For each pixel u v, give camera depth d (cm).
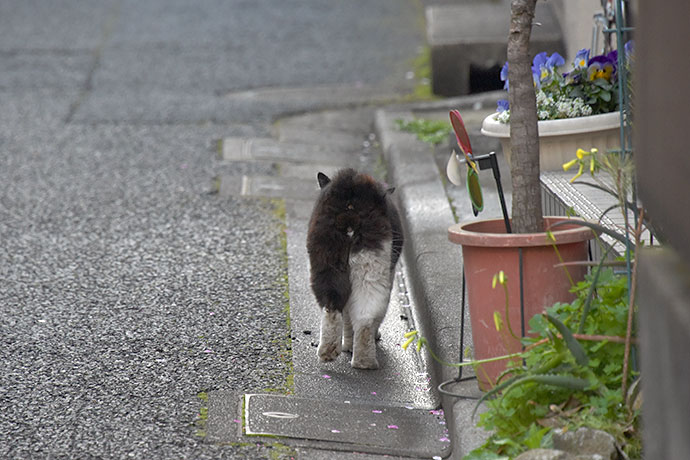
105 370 727
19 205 1212
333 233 702
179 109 1797
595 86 885
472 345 692
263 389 700
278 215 1191
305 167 1447
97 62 2228
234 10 2934
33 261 1000
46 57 2270
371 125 1709
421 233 995
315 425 635
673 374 391
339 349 741
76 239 1079
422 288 848
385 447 607
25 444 601
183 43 2456
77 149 1514
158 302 884
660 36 421
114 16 2834
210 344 786
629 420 517
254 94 1936
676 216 405
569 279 582
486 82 1878
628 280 534
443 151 1406
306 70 2147
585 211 734
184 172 1392
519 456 489
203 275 964
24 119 1708
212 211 1201
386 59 2255
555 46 1516
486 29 1953
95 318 841
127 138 1588
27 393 681
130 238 1084
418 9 2897
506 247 579
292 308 879
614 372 545
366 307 722
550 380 516
